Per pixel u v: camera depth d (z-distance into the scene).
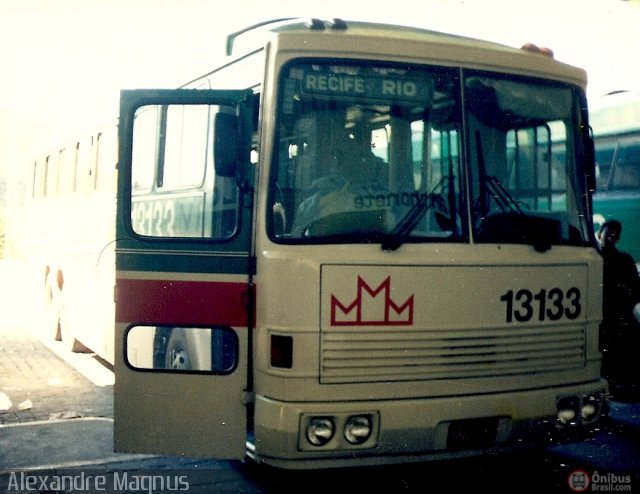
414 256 4.63
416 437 4.61
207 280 4.85
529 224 5.04
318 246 4.54
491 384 4.82
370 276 4.54
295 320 4.47
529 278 4.95
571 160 5.36
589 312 5.24
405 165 4.79
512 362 4.89
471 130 4.94
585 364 5.22
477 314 4.77
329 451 4.48
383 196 4.71
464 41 5.26
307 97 4.67
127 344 5.02
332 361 4.49
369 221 4.65
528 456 6.20
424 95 4.86
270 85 4.66
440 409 4.64
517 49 5.41
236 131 4.69
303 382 4.47
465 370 4.75
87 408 7.54
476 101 4.99
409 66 4.84
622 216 10.81
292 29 4.86
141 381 4.98
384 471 5.84
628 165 10.81
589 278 5.24
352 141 4.72
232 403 4.83
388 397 4.57
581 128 5.43
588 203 5.41
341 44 4.72
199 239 4.87
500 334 4.84
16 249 31.89
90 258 8.73
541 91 5.25
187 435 4.91
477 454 4.82
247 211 4.77
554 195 5.23
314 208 4.61
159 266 4.95
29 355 10.41
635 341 8.11
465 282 4.74
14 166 31.50
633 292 8.16
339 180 4.68
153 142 6.07
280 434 4.47
